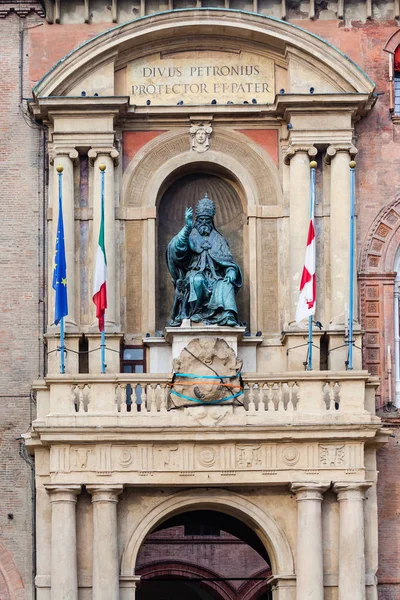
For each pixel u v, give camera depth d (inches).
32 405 2078.0
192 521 2219.5
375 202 2133.4
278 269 2121.1
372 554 2003.0
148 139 2142.0
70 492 1957.4
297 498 1977.1
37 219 2122.3
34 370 2087.8
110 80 2130.9
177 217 2180.1
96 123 2111.2
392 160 2143.2
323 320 2100.1
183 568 2736.2
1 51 2159.2
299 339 2070.6
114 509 1964.8
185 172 2162.9
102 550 1950.1
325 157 2126.0
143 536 1985.7
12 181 2128.4
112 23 2164.1
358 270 2117.4
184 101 2145.7
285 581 1982.0
